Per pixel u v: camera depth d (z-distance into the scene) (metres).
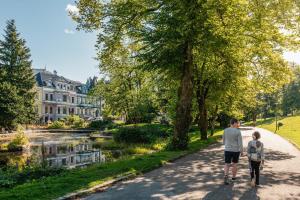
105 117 81.75
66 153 30.30
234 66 27.30
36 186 11.38
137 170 13.77
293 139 32.31
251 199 9.69
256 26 19.27
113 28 22.70
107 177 12.38
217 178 12.64
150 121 67.56
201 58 25.48
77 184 11.38
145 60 22.20
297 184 11.70
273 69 26.42
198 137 38.59
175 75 24.95
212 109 38.41
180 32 18.53
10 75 71.50
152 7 22.19
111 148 32.59
